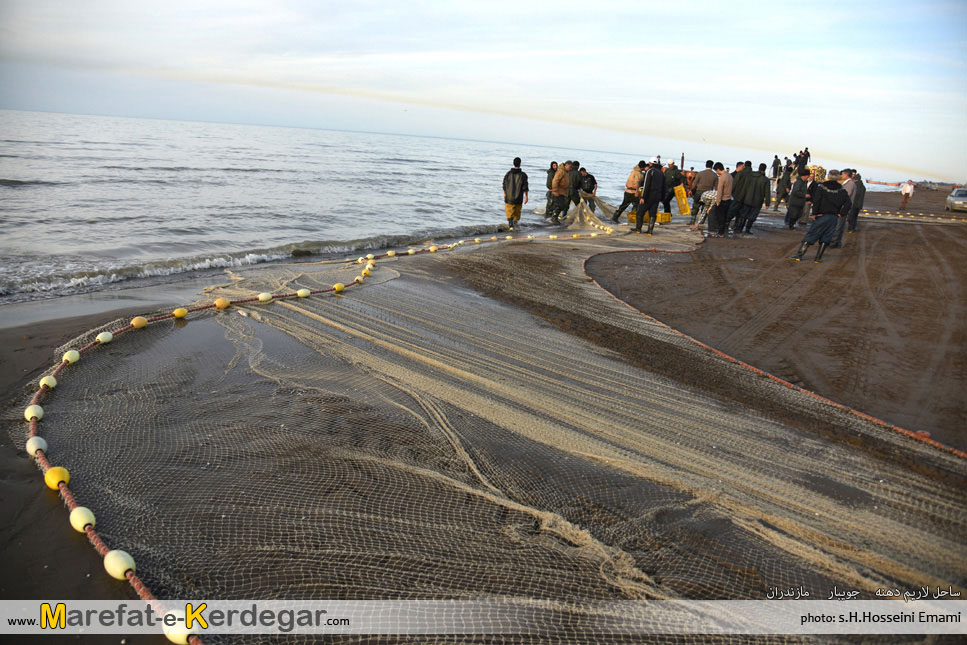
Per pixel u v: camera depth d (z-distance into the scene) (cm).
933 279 1012
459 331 680
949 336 705
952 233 1681
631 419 475
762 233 1591
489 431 447
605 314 775
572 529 330
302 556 303
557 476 389
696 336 695
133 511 337
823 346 666
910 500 375
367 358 582
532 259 1109
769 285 951
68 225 1220
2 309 689
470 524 335
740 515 353
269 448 409
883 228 1745
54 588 283
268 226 1420
